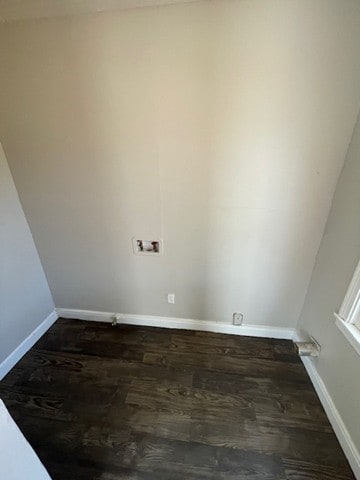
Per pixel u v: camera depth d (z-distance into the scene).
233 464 1.13
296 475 1.09
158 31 1.15
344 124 1.22
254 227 1.54
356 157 1.19
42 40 1.22
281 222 1.50
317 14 1.05
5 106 1.40
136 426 1.29
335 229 1.35
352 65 1.12
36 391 1.47
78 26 1.18
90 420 1.32
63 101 1.35
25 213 1.71
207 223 1.57
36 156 1.51
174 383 1.52
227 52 1.16
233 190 1.45
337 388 1.26
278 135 1.29
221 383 1.52
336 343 1.29
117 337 1.90
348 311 1.18
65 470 1.11
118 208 1.61
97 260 1.82
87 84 1.29
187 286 1.82
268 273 1.68
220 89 1.23
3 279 1.57
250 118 1.27
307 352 1.49
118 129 1.38
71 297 2.02
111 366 1.65
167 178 1.47
